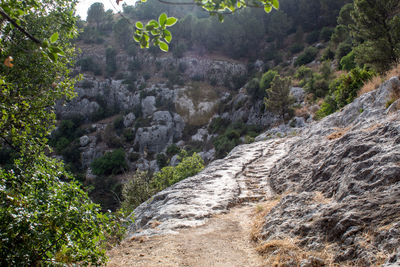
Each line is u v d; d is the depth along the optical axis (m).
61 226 3.75
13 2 2.66
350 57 41.28
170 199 11.51
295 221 5.88
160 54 93.44
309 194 6.88
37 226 3.57
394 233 3.66
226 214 9.27
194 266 5.43
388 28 18.53
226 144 49.12
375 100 11.44
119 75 89.25
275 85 38.88
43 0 7.86
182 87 81.94
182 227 8.18
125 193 21.23
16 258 3.33
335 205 5.27
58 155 68.50
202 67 88.00
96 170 63.75
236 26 91.88
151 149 69.62
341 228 4.52
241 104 63.25
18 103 6.07
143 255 6.15
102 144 72.38
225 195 10.91
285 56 83.69
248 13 94.06
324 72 43.94
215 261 5.59
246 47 94.06
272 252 5.30
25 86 7.39
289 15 97.94
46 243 3.66
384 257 3.49
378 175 5.38
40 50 2.04
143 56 93.81
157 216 9.72
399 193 4.54
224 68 87.31
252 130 52.41
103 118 81.25
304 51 73.12
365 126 9.35
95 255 4.13
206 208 9.71
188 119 74.69
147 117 76.06
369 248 3.82
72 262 3.90
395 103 9.03
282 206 7.04
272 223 6.45
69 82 8.20
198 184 13.19
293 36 92.69
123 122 77.06
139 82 86.38
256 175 13.55
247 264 5.26
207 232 7.61
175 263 5.61
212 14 2.30
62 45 8.34
